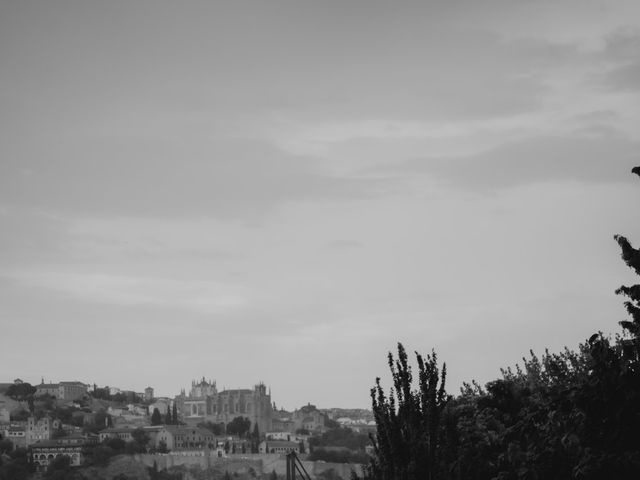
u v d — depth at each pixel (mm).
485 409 54156
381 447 51719
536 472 41719
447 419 51531
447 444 50844
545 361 59594
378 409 51906
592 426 39594
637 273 41438
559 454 41500
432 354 52094
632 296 41656
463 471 49625
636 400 38750
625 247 41594
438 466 50125
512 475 44656
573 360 57625
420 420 51375
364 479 58312
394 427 51344
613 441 38812
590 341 40812
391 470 51125
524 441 44469
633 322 41594
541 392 50750
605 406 39219
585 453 38844
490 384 54469
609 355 39969
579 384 44031
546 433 43781
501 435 49656
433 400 51156
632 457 37906
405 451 51000
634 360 39938
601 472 38219
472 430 52844
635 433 38844
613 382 39125
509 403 53438
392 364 52438
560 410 41406
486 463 49594
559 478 41375
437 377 51719
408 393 51781
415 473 50031
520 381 62062
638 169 41000
